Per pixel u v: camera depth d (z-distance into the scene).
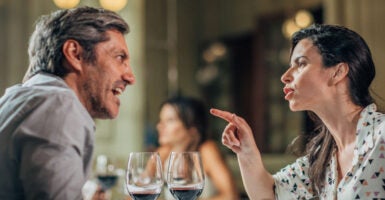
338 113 1.74
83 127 1.62
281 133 7.20
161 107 3.84
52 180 1.49
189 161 1.79
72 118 1.58
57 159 1.51
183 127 3.72
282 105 7.21
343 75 1.70
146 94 7.27
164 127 3.78
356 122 1.72
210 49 8.04
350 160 1.75
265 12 7.36
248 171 1.93
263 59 7.43
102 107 1.77
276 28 7.28
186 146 3.73
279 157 6.64
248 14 7.59
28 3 5.82
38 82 1.71
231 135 1.91
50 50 1.73
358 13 4.39
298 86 1.74
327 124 1.79
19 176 1.54
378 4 4.25
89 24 1.73
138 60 6.55
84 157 1.67
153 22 7.48
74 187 1.53
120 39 1.78
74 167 1.54
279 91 7.25
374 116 1.70
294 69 1.78
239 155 1.94
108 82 1.75
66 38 1.72
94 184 2.76
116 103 1.80
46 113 1.56
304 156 2.00
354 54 1.70
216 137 7.94
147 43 7.38
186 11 7.87
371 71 1.74
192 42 7.95
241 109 7.83
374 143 1.66
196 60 7.97
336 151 1.83
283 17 7.12
